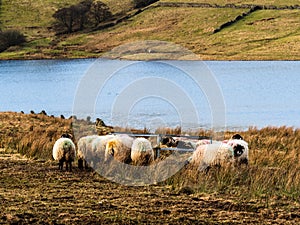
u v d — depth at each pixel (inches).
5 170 684.7
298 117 1775.3
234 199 564.1
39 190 579.5
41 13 6437.0
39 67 4362.7
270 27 5270.7
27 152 829.2
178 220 481.7
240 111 1911.9
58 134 1083.3
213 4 6033.5
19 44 5556.1
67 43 5452.8
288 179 622.2
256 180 611.5
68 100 2534.5
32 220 463.5
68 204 518.6
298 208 539.5
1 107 2412.6
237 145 674.2
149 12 6077.8
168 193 581.6
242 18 5634.8
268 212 522.0
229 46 4813.0
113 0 6604.3
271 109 1967.3
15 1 6801.2
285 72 3410.4
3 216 467.2
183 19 5703.7
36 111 2192.4
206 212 513.7
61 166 699.4
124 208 512.7
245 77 3164.4
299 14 5565.9
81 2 6205.7
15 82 3508.9
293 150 848.9
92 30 5816.9
